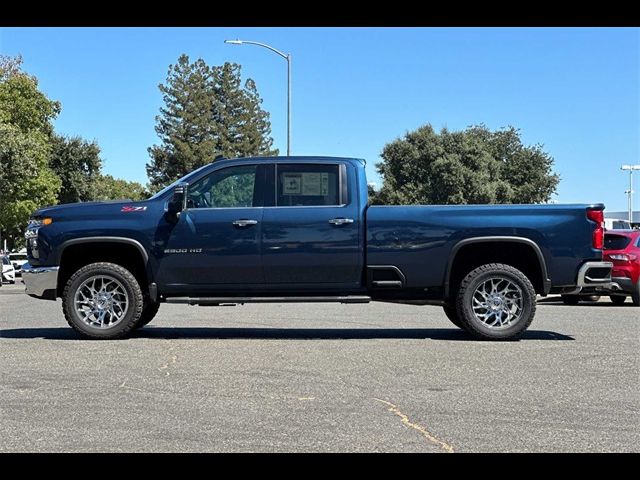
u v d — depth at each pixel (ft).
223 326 37.55
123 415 19.02
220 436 17.22
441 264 31.19
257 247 31.19
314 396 20.99
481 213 31.27
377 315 43.62
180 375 23.84
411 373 24.18
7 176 142.82
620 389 21.94
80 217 31.55
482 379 23.27
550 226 31.12
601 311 47.55
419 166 208.33
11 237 223.71
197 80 214.07
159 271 31.40
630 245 54.08
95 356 27.27
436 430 17.69
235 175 31.94
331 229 31.19
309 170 31.81
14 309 50.11
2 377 23.52
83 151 209.77
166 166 212.84
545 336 32.96
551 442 16.78
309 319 41.09
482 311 31.50
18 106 176.24
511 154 234.99
